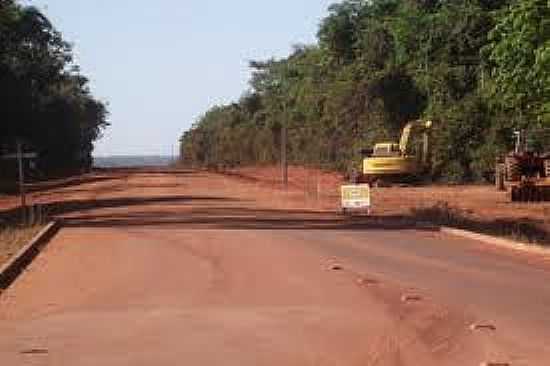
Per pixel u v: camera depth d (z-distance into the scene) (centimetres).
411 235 2394
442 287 1500
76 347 1080
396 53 6856
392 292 1452
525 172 4084
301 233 2438
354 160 6775
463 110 5888
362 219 2952
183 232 2481
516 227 2870
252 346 1073
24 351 1059
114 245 2183
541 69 2486
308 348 1059
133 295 1459
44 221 2867
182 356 1026
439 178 5925
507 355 1010
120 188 5700
